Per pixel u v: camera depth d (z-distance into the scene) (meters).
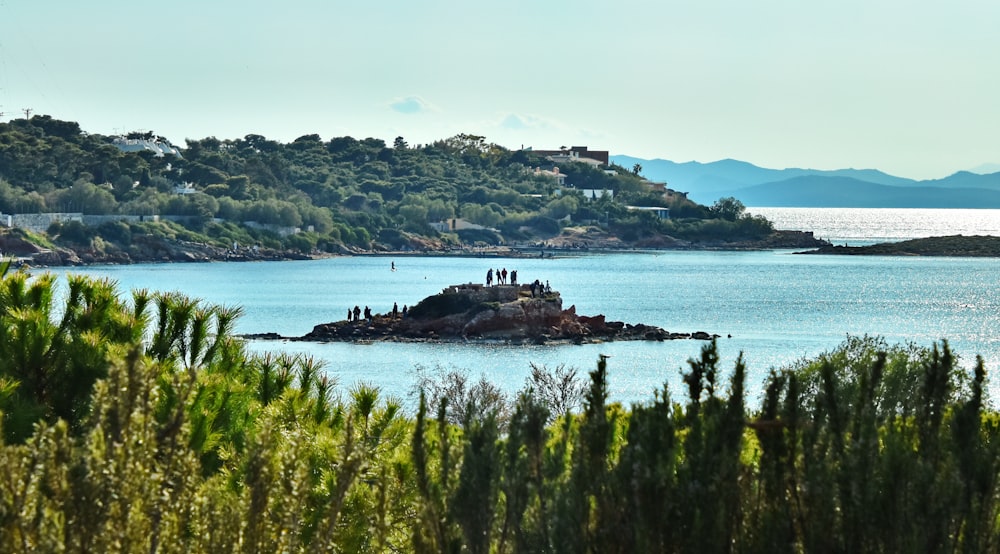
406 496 54.62
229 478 53.47
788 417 47.06
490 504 45.53
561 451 47.59
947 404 51.41
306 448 56.50
